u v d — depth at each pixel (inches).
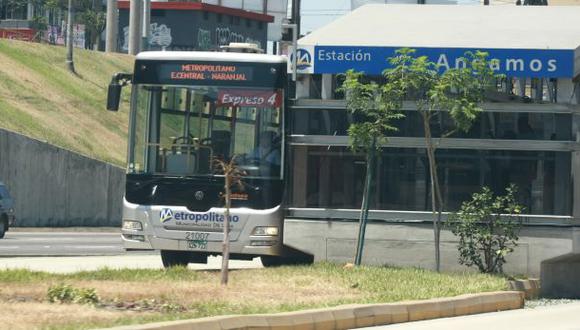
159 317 633.6
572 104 1060.5
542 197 1062.4
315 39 1127.0
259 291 808.3
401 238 1078.4
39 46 3080.7
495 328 745.0
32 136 2482.8
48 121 2642.7
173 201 1054.4
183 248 1050.1
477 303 843.4
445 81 1006.4
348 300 770.8
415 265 1075.3
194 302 726.5
